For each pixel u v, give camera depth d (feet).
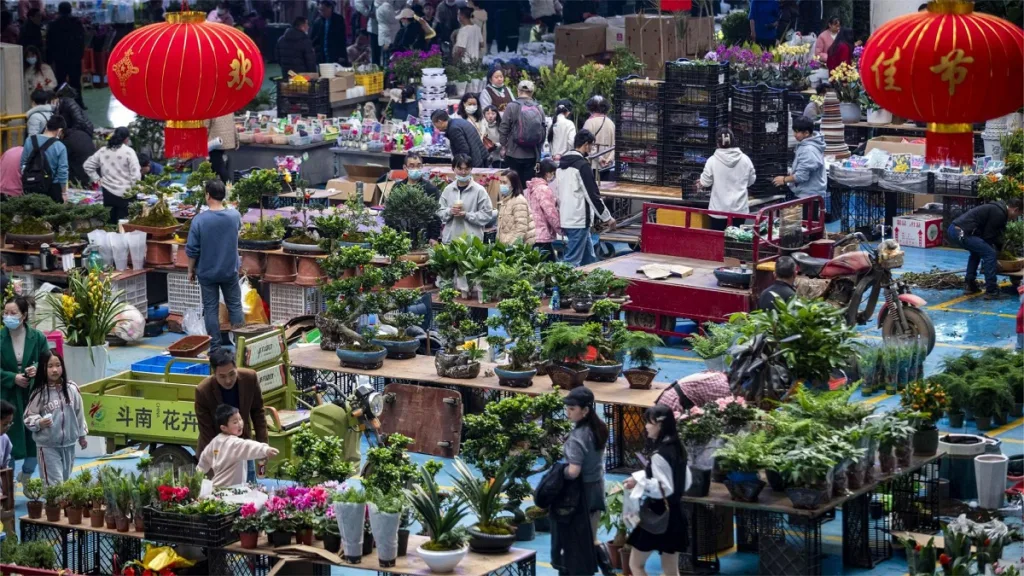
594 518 33.63
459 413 43.91
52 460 40.16
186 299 59.52
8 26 105.70
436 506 32.32
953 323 57.57
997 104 29.76
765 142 67.41
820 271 52.70
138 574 32.99
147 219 59.82
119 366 54.19
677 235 58.44
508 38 116.26
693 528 35.86
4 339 41.73
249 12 125.90
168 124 35.60
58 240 59.21
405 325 47.50
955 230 61.36
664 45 95.91
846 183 69.92
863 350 50.01
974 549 35.58
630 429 42.91
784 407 37.09
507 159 74.95
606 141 73.61
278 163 73.26
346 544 31.96
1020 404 47.32
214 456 36.27
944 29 29.40
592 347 44.39
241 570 33.19
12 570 32.48
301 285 56.80
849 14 99.71
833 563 36.40
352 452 42.09
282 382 43.01
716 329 46.06
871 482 35.86
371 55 112.57
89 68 118.42
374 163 80.33
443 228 57.47
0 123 75.20
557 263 51.01
